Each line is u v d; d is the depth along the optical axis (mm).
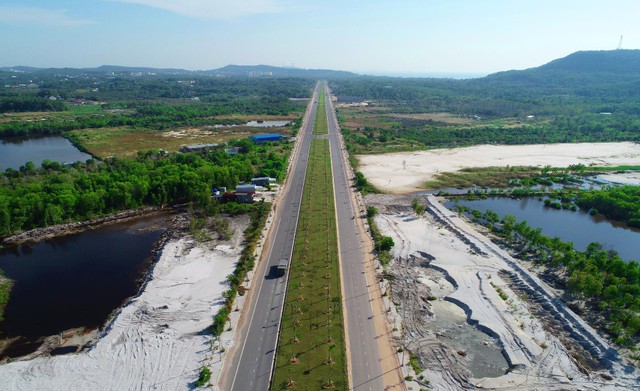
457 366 78562
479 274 113000
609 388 73125
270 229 140750
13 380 74938
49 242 136375
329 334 85188
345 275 110438
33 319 95125
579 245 137125
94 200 152875
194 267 115812
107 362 79375
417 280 109938
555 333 89250
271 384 72250
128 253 128250
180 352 81438
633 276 104438
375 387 72188
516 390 72562
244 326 88562
